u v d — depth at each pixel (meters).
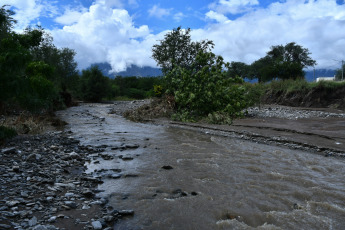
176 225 3.29
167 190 4.49
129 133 10.55
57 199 3.91
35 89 8.44
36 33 9.34
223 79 15.41
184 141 8.84
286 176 5.25
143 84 70.25
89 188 4.51
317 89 21.58
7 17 8.74
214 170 5.66
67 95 26.88
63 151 7.13
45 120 13.18
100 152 7.29
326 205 3.95
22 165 5.46
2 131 7.95
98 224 3.17
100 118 15.95
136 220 3.39
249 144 8.30
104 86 40.72
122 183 4.83
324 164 6.09
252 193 4.40
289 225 3.37
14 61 7.31
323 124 11.49
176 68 17.42
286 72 40.59
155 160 6.46
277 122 12.41
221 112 13.96
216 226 3.29
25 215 3.28
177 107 16.80
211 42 20.62
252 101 17.47
